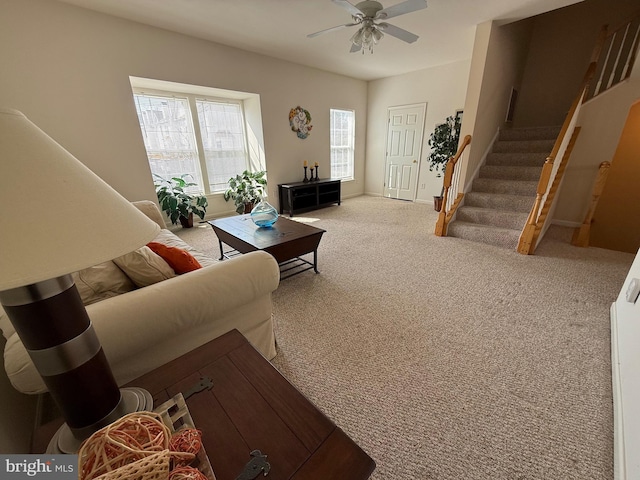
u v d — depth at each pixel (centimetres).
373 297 224
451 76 492
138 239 49
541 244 332
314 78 507
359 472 57
